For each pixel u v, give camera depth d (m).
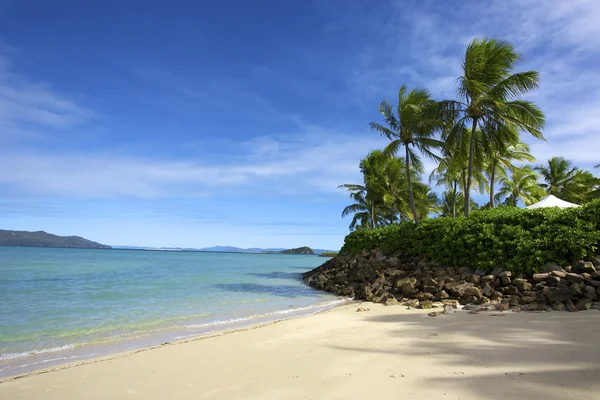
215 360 6.77
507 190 37.94
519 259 13.05
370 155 35.12
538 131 18.70
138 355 7.23
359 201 40.34
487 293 12.48
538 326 7.89
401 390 4.59
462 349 6.41
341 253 31.39
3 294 16.58
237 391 5.04
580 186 43.88
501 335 7.28
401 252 21.05
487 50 19.09
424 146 23.70
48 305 13.91
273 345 7.81
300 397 4.63
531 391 4.25
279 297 18.00
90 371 6.29
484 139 20.56
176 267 40.81
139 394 5.14
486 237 14.73
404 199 34.72
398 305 13.59
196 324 11.14
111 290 18.70
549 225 13.32
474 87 18.53
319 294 19.62
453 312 10.75
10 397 5.16
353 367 5.76
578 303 9.70
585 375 4.68
